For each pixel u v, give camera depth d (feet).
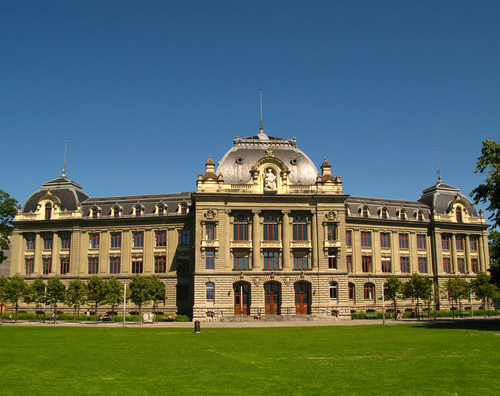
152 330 221.25
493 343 152.56
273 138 351.67
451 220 392.47
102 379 96.68
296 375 99.81
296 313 306.76
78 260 355.97
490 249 418.51
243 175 323.16
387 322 276.00
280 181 318.86
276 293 310.45
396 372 101.96
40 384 92.38
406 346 146.51
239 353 133.18
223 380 95.61
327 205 316.19
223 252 305.53
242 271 304.30
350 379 95.50
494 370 103.60
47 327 244.01
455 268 386.73
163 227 351.67
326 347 145.79
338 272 309.63
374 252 370.94
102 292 289.12
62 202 367.25
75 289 299.79
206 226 309.63
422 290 322.14
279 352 134.82
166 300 340.59
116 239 358.84
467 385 89.56
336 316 304.09
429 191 411.13
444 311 348.79
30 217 365.20
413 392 84.79
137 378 97.66
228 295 301.22
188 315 335.67
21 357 125.49
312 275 307.99
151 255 350.84
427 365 110.22
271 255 312.50
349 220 364.58
